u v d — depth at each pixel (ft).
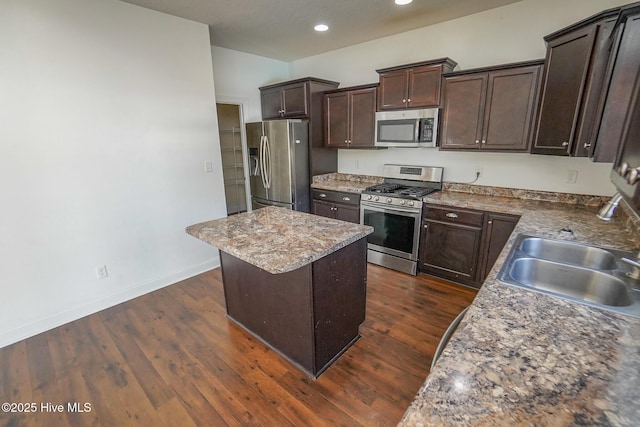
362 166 14.10
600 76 6.22
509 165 10.09
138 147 9.41
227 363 6.88
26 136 7.47
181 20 9.86
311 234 6.67
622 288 4.19
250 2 8.82
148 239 10.01
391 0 8.88
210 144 11.20
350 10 9.52
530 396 2.31
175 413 5.64
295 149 13.05
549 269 4.98
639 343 2.94
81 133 8.28
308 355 6.40
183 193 10.69
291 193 13.29
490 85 9.17
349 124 12.87
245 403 5.82
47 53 7.53
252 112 14.92
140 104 9.28
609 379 2.47
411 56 11.67
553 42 7.59
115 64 8.64
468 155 10.89
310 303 6.04
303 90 13.21
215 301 9.55
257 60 14.69
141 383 6.33
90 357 7.11
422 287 10.10
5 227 7.41
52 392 6.14
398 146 11.34
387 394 5.98
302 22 10.45
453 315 8.53
